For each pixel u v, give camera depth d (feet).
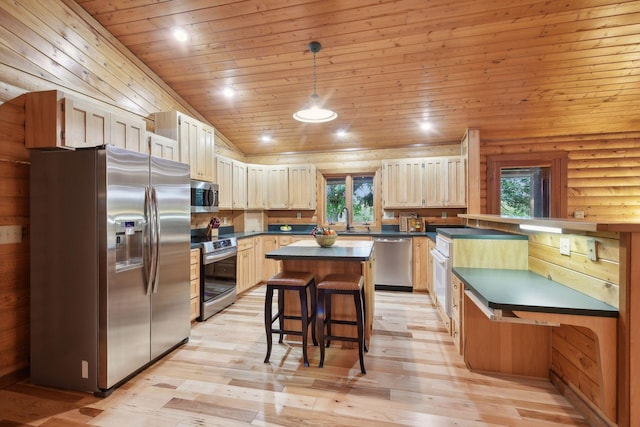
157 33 9.91
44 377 7.07
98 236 6.75
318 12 8.86
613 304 4.96
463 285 7.84
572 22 8.82
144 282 7.75
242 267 14.65
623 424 4.77
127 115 10.57
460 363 8.05
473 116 13.67
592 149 14.51
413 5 8.52
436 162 15.52
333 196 18.49
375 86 12.08
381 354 8.58
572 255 6.09
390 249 15.19
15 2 7.41
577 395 6.14
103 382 6.72
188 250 9.52
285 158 18.72
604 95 11.82
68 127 7.37
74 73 8.81
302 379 7.34
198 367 7.94
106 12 9.15
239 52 10.65
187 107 13.66
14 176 7.35
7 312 7.22
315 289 9.12
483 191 15.43
